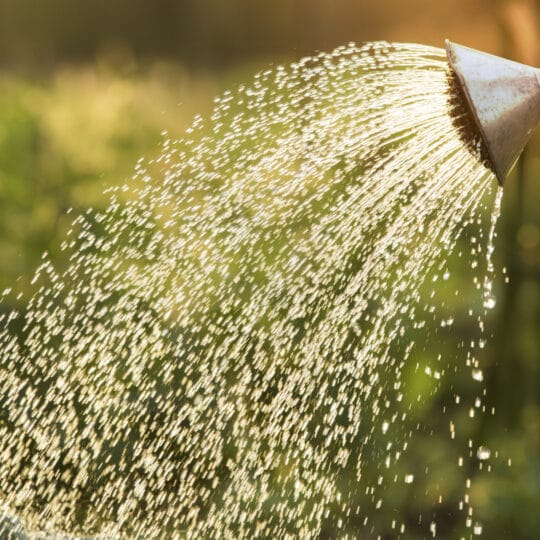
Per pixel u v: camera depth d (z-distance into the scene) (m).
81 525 8.71
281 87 8.53
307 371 9.52
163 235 9.59
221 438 9.38
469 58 5.86
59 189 10.48
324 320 9.32
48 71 16.56
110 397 9.33
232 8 15.04
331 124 7.99
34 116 11.46
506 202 11.13
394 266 9.56
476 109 5.74
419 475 10.20
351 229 8.74
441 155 7.12
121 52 17.00
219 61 14.91
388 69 7.66
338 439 9.80
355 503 9.88
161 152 10.59
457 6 12.02
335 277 9.12
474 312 10.86
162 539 8.82
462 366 10.72
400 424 10.20
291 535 9.45
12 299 9.70
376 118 7.86
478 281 10.94
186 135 10.73
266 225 9.02
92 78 13.83
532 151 11.09
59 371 9.30
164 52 16.31
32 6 18.23
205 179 9.30
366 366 9.88
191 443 9.33
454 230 10.64
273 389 9.59
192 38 15.76
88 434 9.16
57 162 10.66
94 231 9.83
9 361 9.38
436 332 10.56
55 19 18.34
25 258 10.03
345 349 9.71
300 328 9.46
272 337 9.39
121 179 10.51
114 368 9.27
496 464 10.32
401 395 10.02
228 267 9.26
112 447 9.18
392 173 7.84
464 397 10.74
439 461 10.27
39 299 9.59
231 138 8.96
